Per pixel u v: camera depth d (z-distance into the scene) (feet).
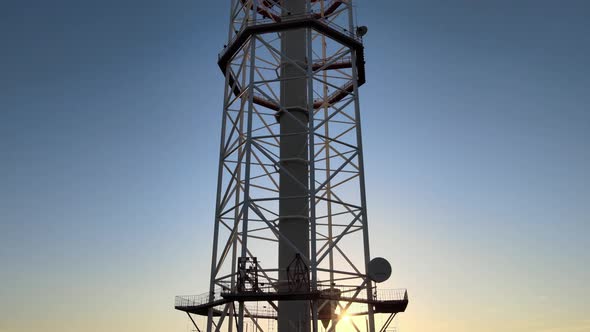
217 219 110.22
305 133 107.45
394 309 103.45
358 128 112.57
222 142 115.75
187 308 107.86
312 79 107.55
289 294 90.48
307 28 112.68
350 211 107.76
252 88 109.09
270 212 108.78
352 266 106.32
